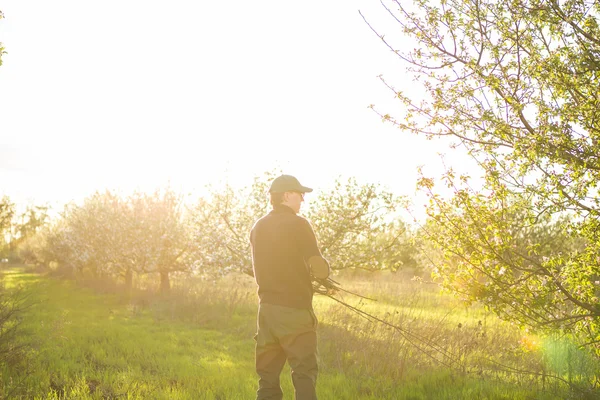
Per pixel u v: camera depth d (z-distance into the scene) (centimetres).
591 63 485
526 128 538
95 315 1402
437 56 561
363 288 1931
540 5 505
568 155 479
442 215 571
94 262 2658
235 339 1068
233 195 1331
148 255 1939
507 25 536
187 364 771
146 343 945
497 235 547
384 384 628
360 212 1199
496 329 898
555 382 573
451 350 732
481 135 543
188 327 1214
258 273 393
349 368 724
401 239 1208
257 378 681
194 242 1439
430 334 798
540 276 568
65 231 3061
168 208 2017
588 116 481
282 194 407
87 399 536
